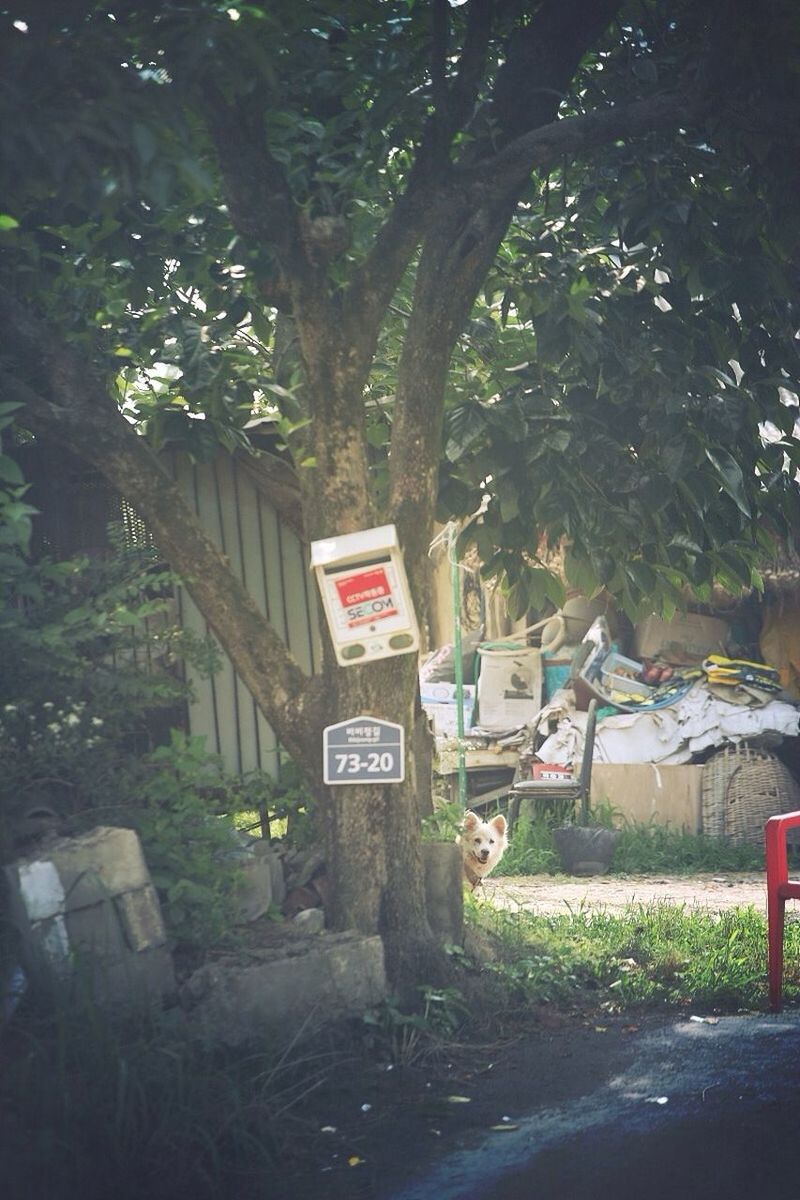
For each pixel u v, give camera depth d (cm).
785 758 1456
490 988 655
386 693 636
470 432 694
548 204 782
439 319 658
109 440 631
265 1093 509
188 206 687
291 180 692
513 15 738
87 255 716
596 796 1416
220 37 479
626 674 1473
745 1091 529
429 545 670
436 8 627
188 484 798
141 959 548
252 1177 443
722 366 762
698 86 631
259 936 620
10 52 446
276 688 651
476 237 657
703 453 701
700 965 734
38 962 518
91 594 665
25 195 568
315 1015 573
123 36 475
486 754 1457
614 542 757
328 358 639
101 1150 430
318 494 647
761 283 718
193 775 626
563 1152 463
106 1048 477
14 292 679
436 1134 486
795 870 1264
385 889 634
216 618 651
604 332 743
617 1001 687
